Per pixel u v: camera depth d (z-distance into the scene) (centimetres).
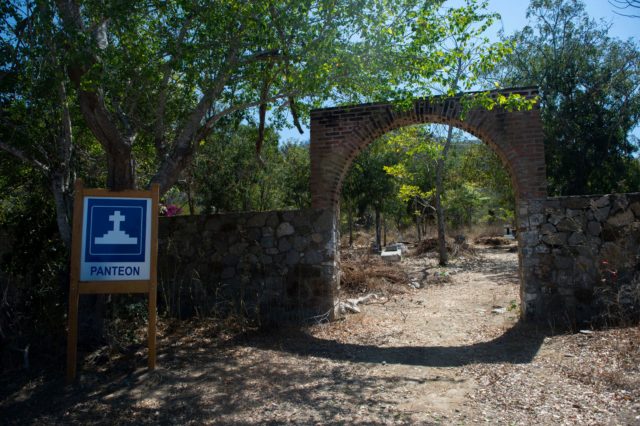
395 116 840
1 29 600
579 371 520
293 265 878
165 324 784
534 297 771
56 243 698
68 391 489
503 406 448
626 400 425
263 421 425
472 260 1947
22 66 602
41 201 741
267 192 2152
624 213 749
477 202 3222
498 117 789
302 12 682
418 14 712
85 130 895
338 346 706
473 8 695
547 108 1650
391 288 1234
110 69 646
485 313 925
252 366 594
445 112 812
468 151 2198
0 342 564
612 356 545
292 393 499
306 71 687
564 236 765
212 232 917
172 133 1020
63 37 581
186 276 915
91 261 542
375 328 822
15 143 665
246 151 1878
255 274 891
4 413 438
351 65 717
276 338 742
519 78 1714
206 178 1867
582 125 1630
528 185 777
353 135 860
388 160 2492
